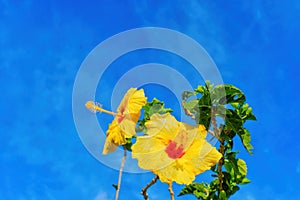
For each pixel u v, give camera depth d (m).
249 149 0.98
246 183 1.02
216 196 1.01
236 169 1.01
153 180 0.94
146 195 0.96
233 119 0.97
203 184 1.04
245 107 1.02
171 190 0.92
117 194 0.95
